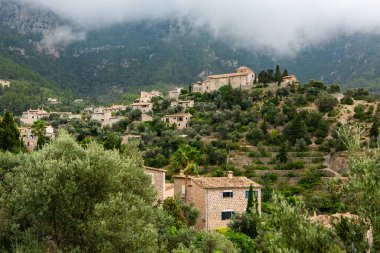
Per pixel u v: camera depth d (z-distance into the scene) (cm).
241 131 13162
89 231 2773
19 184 3200
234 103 15425
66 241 2916
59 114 19675
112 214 2788
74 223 2867
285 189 9694
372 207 1855
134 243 2717
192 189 6550
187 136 13388
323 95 14125
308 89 15188
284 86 16262
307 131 12488
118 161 3250
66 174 2958
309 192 9231
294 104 14225
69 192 2862
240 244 4862
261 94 15962
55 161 2978
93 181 3000
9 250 3064
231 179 6488
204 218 5972
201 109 15950
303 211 2034
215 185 6094
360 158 1988
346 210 1994
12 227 3039
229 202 6078
